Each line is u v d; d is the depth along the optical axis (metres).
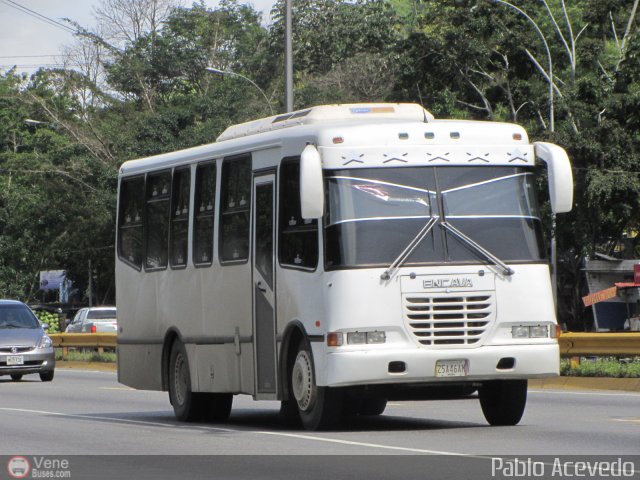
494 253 15.45
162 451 14.09
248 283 17.20
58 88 81.88
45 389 28.50
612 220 46.41
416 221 15.37
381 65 71.00
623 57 49.41
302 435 15.33
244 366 17.33
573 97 47.16
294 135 16.19
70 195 72.25
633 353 25.61
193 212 18.91
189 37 89.25
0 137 83.81
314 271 15.50
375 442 14.37
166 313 19.72
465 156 15.75
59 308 70.31
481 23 51.56
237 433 16.19
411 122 16.02
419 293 15.14
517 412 16.44
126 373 21.20
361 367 14.95
